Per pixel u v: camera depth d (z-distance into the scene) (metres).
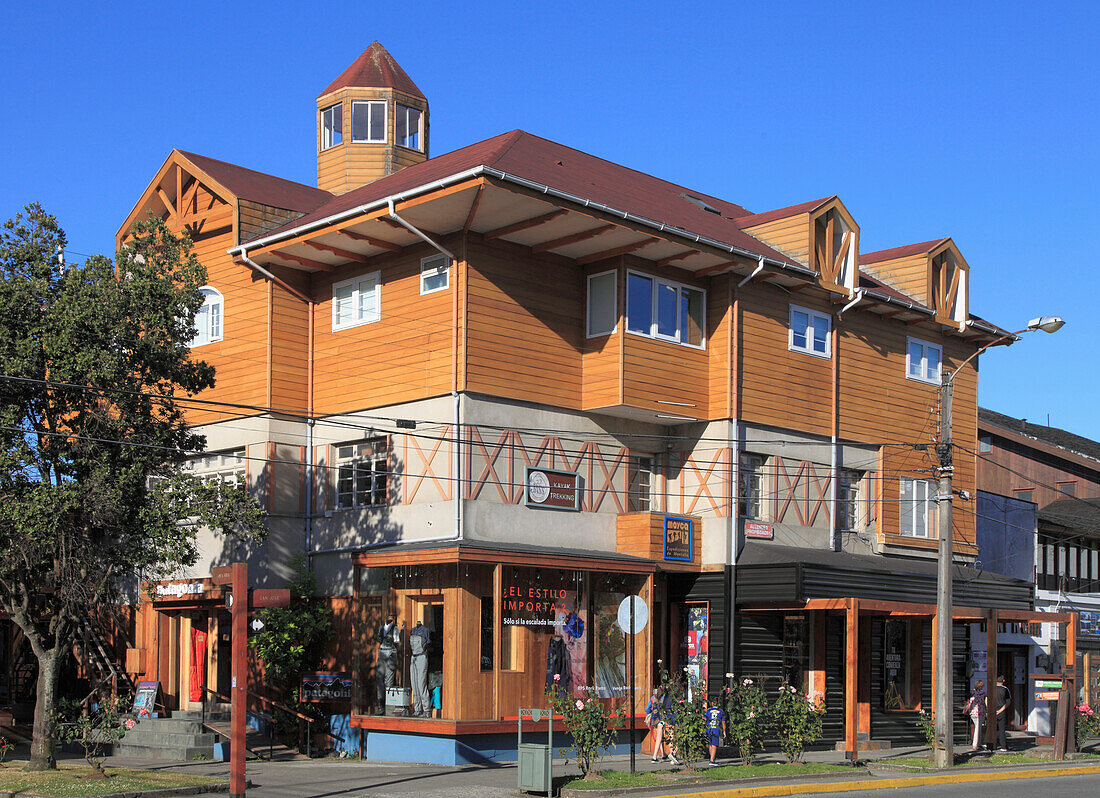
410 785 19.52
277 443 26.86
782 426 28.84
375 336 26.41
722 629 26.88
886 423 31.97
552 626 24.47
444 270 25.14
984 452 42.31
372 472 26.19
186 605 27.55
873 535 31.16
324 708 25.44
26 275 20.86
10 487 20.11
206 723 25.06
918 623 32.12
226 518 21.67
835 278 30.23
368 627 24.97
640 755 24.88
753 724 23.20
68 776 20.05
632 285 26.34
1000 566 35.69
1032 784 22.20
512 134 28.02
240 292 27.89
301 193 30.67
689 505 27.89
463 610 23.03
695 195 33.94
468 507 24.09
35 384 20.33
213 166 29.44
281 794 18.31
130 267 21.62
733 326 27.69
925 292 33.03
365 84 32.06
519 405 25.31
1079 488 45.50
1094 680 37.22
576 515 26.17
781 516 28.55
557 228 24.72
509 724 23.28
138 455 21.00
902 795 19.86
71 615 21.41
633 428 27.61
